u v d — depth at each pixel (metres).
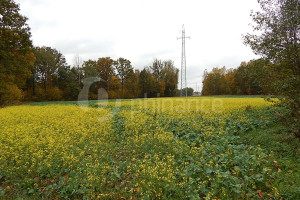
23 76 31.44
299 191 4.17
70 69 50.62
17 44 26.23
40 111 16.47
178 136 9.17
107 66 53.00
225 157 5.83
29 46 27.59
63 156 6.17
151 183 4.61
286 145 6.46
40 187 4.86
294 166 5.27
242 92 61.38
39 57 46.22
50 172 5.38
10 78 25.69
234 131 8.88
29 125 10.58
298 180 4.60
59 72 48.91
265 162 5.61
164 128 9.89
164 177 4.80
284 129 7.73
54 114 14.58
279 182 4.69
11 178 5.18
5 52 24.17
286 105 6.52
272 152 6.22
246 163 5.44
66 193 4.58
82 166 5.81
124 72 56.16
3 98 26.94
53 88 45.78
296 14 5.74
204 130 9.00
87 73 44.81
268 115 10.52
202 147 6.96
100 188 4.65
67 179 5.09
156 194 4.35
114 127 10.75
